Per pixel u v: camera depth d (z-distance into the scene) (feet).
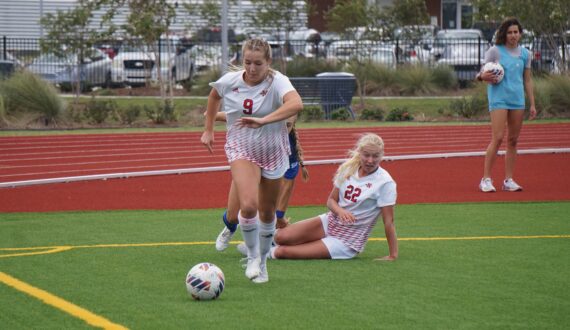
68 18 245.45
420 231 80.07
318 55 278.26
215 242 75.05
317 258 67.26
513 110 102.78
